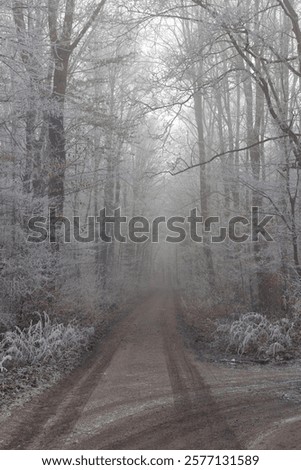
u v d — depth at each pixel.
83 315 16.64
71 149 16.09
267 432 5.91
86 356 11.89
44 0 12.53
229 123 20.56
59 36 14.23
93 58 16.42
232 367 10.47
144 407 7.11
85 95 16.34
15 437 5.77
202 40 11.20
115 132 15.96
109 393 8.04
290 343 11.82
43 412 6.89
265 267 15.28
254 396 7.76
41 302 13.12
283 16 15.43
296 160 12.17
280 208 13.71
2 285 11.70
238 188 16.30
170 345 13.70
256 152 16.12
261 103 16.12
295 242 13.35
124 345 13.72
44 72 11.61
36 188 13.56
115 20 11.68
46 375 9.32
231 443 5.54
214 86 12.25
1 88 10.81
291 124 11.80
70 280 15.98
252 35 11.02
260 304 16.14
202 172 21.70
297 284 13.56
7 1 9.73
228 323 15.41
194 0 10.71
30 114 12.55
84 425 6.25
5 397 7.57
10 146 11.98
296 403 7.32
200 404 7.27
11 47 10.01
